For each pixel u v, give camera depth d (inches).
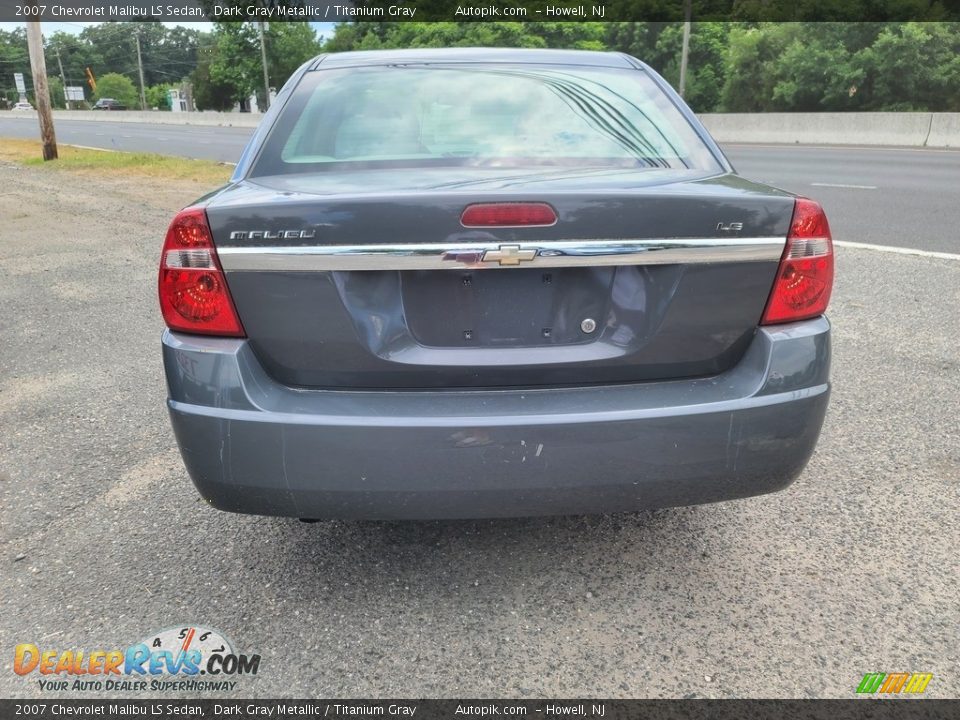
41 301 247.1
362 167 98.0
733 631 91.4
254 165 100.4
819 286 86.1
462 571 103.4
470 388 84.4
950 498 119.2
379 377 83.7
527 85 112.9
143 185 553.9
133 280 275.3
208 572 103.9
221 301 82.2
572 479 82.3
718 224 81.7
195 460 84.1
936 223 343.9
